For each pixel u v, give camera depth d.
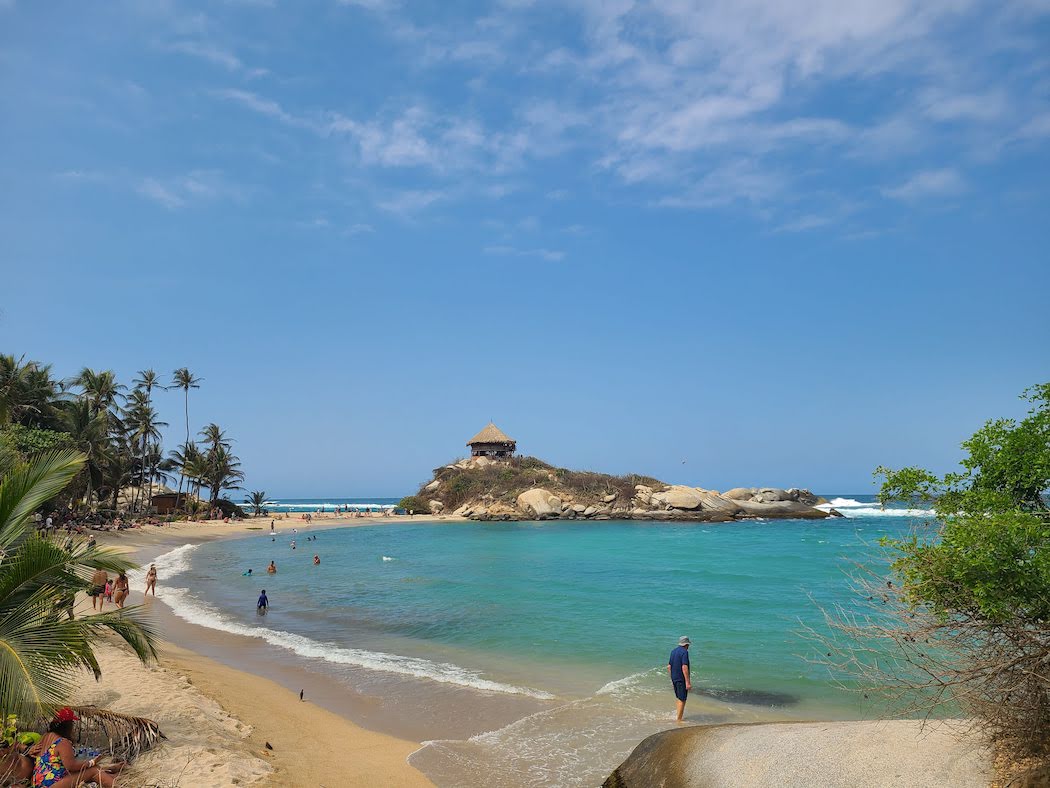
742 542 59.19
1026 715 5.73
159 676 13.61
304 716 12.97
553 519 91.56
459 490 104.88
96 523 57.34
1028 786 5.39
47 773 7.51
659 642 20.09
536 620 23.80
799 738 7.36
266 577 37.47
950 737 6.47
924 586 6.00
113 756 8.70
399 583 34.53
